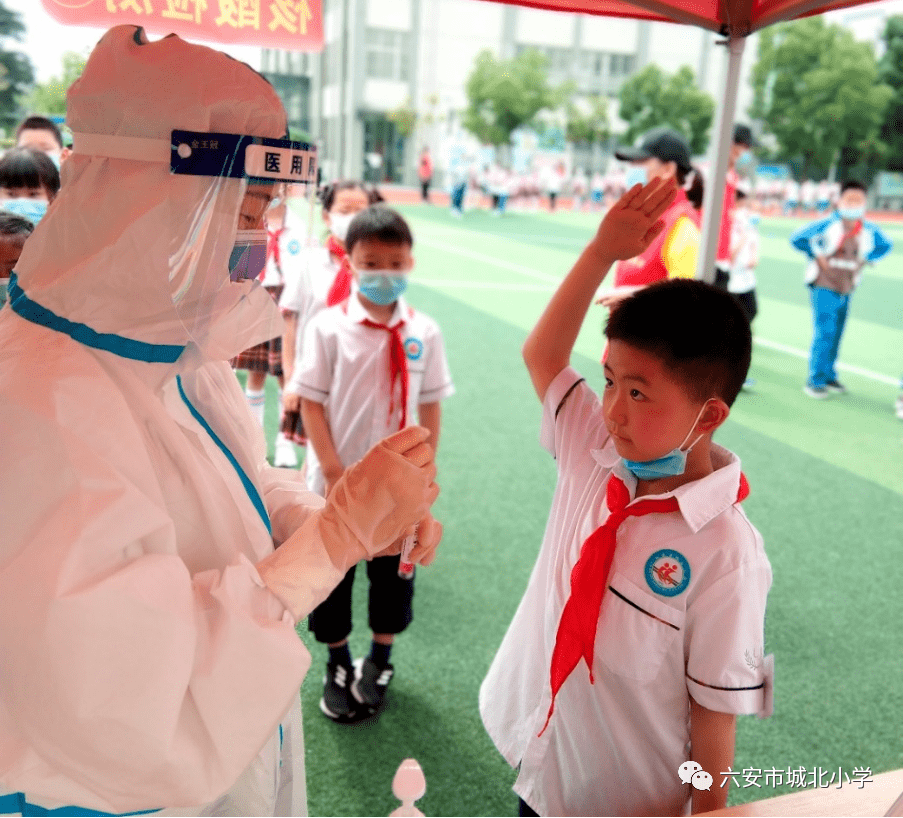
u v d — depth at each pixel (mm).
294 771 1195
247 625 837
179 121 862
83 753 773
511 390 5945
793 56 40625
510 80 35594
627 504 1300
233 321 964
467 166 22188
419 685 2594
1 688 774
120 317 887
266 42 2213
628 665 1271
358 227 2354
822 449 5094
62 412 816
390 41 35438
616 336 1195
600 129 39188
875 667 2809
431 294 9648
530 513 3898
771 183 34062
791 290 11555
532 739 1419
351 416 2449
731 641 1209
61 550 761
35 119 3369
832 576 3449
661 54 42875
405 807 966
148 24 2029
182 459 927
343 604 2357
